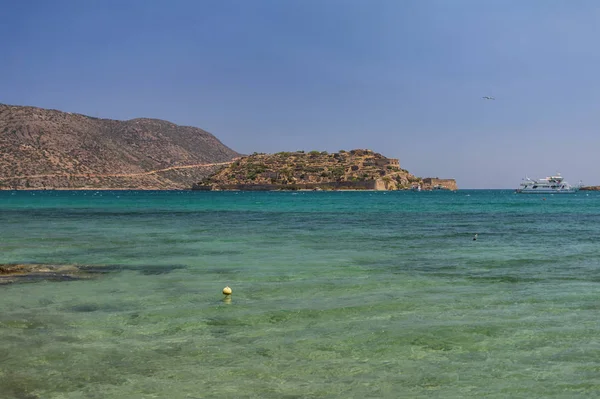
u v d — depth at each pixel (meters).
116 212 76.88
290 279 20.23
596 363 10.95
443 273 21.70
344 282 19.59
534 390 9.72
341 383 10.02
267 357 11.33
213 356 11.38
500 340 12.41
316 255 27.42
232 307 15.59
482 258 26.28
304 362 11.05
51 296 17.09
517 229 45.38
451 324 13.72
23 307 15.55
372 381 10.12
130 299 16.66
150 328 13.38
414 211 82.94
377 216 68.12
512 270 22.52
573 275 21.22
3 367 10.73
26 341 12.32
